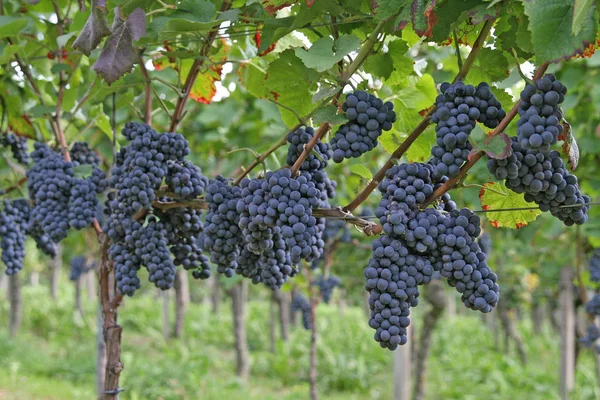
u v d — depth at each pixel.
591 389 10.23
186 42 2.39
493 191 1.88
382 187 1.67
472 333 19.09
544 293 13.84
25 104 3.31
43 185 2.46
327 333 16.17
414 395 6.99
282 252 2.05
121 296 2.39
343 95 1.93
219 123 6.21
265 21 1.93
